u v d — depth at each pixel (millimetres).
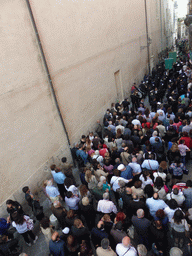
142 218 3426
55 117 6395
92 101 8789
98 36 8867
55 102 6316
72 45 7047
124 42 12148
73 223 3693
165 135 6508
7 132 4742
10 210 4328
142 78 17000
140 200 3984
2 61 4500
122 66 12148
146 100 13445
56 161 6559
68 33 6793
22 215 4363
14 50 4785
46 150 6102
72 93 7273
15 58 4824
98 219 4492
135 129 6496
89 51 8195
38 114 5688
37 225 5211
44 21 5703
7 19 4562
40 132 5809
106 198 3982
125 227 4039
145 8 16188
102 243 2857
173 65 17172
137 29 14664
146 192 3932
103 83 9734
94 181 4711
